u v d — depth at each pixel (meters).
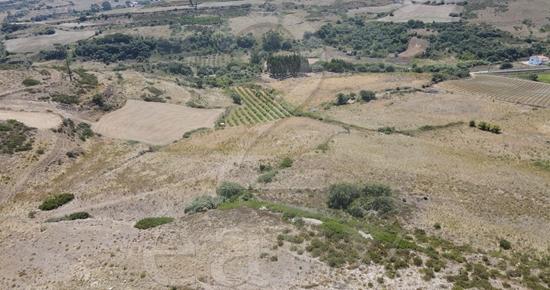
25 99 120.19
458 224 51.81
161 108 125.19
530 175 72.56
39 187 83.56
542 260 46.75
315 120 76.56
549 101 133.25
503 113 120.44
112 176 83.50
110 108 125.88
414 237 45.69
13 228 61.59
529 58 193.50
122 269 40.53
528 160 82.44
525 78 164.12
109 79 146.88
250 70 117.81
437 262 39.69
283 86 76.19
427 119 109.81
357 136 80.25
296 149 67.50
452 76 159.88
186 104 127.38
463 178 66.81
